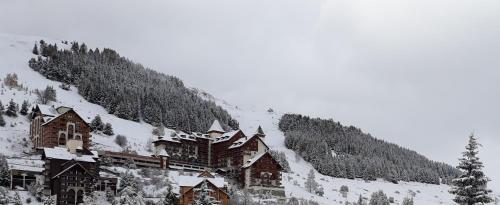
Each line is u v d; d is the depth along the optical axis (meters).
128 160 164.50
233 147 188.88
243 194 154.12
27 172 130.25
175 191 140.00
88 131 169.62
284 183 190.25
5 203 107.38
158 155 177.62
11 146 169.38
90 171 133.25
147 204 128.88
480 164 46.28
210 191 126.31
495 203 52.59
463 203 46.22
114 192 135.62
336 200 185.38
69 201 127.94
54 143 163.12
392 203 195.25
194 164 194.62
